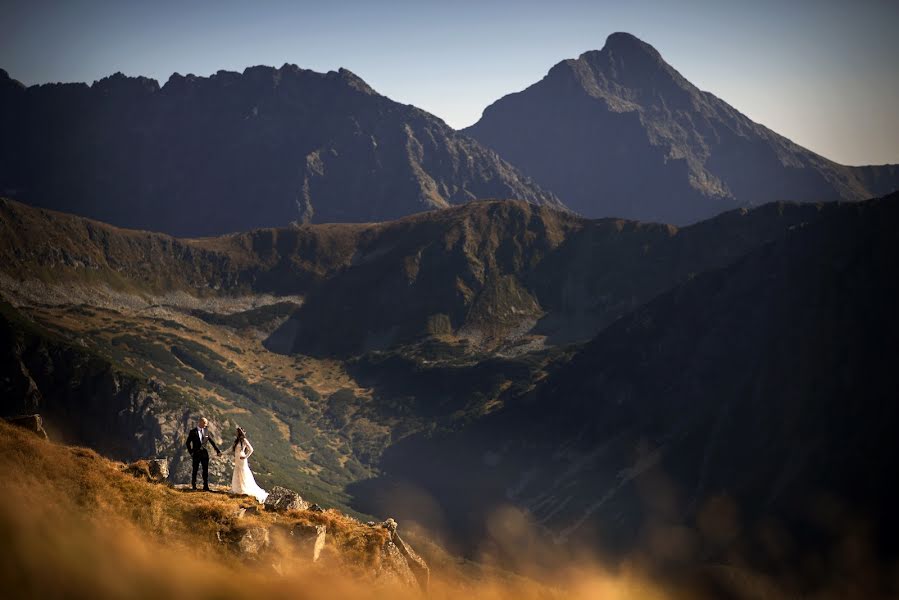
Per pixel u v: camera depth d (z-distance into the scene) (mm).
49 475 25469
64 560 15336
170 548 24578
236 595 17797
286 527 28281
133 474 30516
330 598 20641
